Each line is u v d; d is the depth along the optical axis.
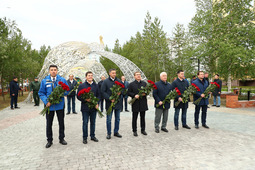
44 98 4.04
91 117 4.51
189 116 7.40
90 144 4.27
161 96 5.17
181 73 5.57
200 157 3.46
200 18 15.12
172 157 3.47
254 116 7.26
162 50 25.61
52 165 3.20
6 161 3.39
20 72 17.92
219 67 13.52
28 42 19.27
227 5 13.14
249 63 12.18
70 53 13.08
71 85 8.33
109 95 4.74
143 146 4.08
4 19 13.90
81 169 3.04
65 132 5.32
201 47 13.32
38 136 4.95
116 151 3.81
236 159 3.37
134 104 4.84
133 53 29.58
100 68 25.09
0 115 8.27
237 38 12.16
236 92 12.78
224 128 5.51
